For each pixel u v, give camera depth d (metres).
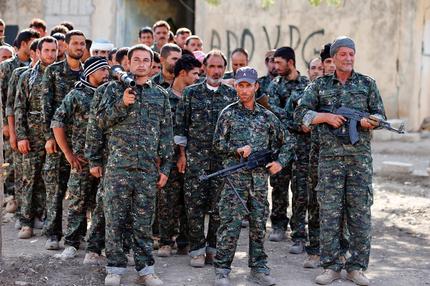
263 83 9.27
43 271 7.27
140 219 6.79
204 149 7.64
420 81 18.69
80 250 8.09
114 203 6.71
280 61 8.52
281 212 8.93
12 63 9.77
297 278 7.32
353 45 7.01
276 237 8.92
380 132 17.88
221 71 7.70
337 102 7.02
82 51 8.19
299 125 7.66
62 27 10.37
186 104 7.66
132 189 6.73
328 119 6.92
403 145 17.33
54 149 8.10
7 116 9.09
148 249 6.87
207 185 7.65
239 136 6.89
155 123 6.79
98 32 19.98
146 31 11.27
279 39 19.08
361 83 7.04
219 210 6.97
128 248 7.42
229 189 6.88
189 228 7.70
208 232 7.76
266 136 6.95
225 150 6.95
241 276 7.35
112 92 6.79
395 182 13.38
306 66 18.88
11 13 20.36
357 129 6.92
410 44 18.02
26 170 8.70
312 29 18.75
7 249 8.21
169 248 8.10
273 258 8.13
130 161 6.68
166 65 8.27
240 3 19.31
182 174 7.89
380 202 11.48
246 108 6.98
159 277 7.28
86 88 7.78
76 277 7.13
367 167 6.97
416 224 10.00
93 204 7.96
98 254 7.60
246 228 9.60
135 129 6.71
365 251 7.04
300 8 18.81
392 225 9.94
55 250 8.19
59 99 8.16
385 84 18.23
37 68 8.63
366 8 18.22
